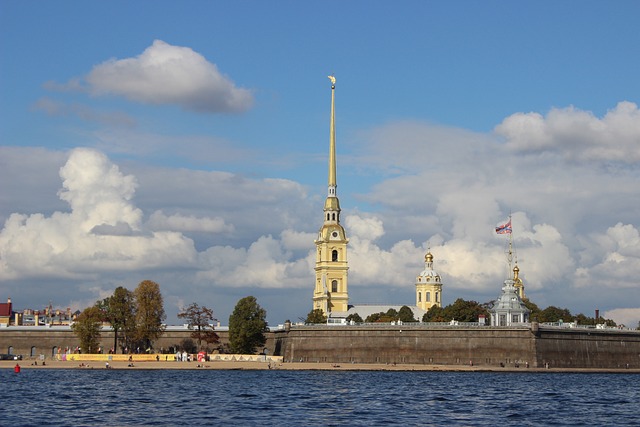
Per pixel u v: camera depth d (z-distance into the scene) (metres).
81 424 109.50
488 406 135.12
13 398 140.75
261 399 142.00
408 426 110.50
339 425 110.44
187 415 119.25
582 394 158.88
